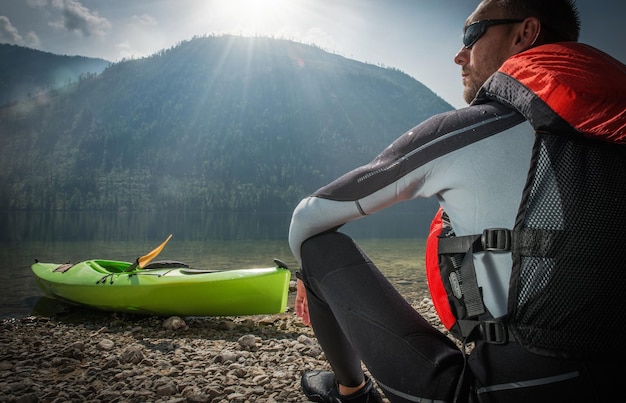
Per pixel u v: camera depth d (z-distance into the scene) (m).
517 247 1.08
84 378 3.15
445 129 1.22
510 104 1.17
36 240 29.66
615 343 1.05
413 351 1.26
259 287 6.18
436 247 1.35
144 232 43.22
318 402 2.01
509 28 1.41
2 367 3.44
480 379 1.16
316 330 1.65
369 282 1.36
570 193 1.04
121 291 6.56
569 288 1.03
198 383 2.97
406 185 1.25
